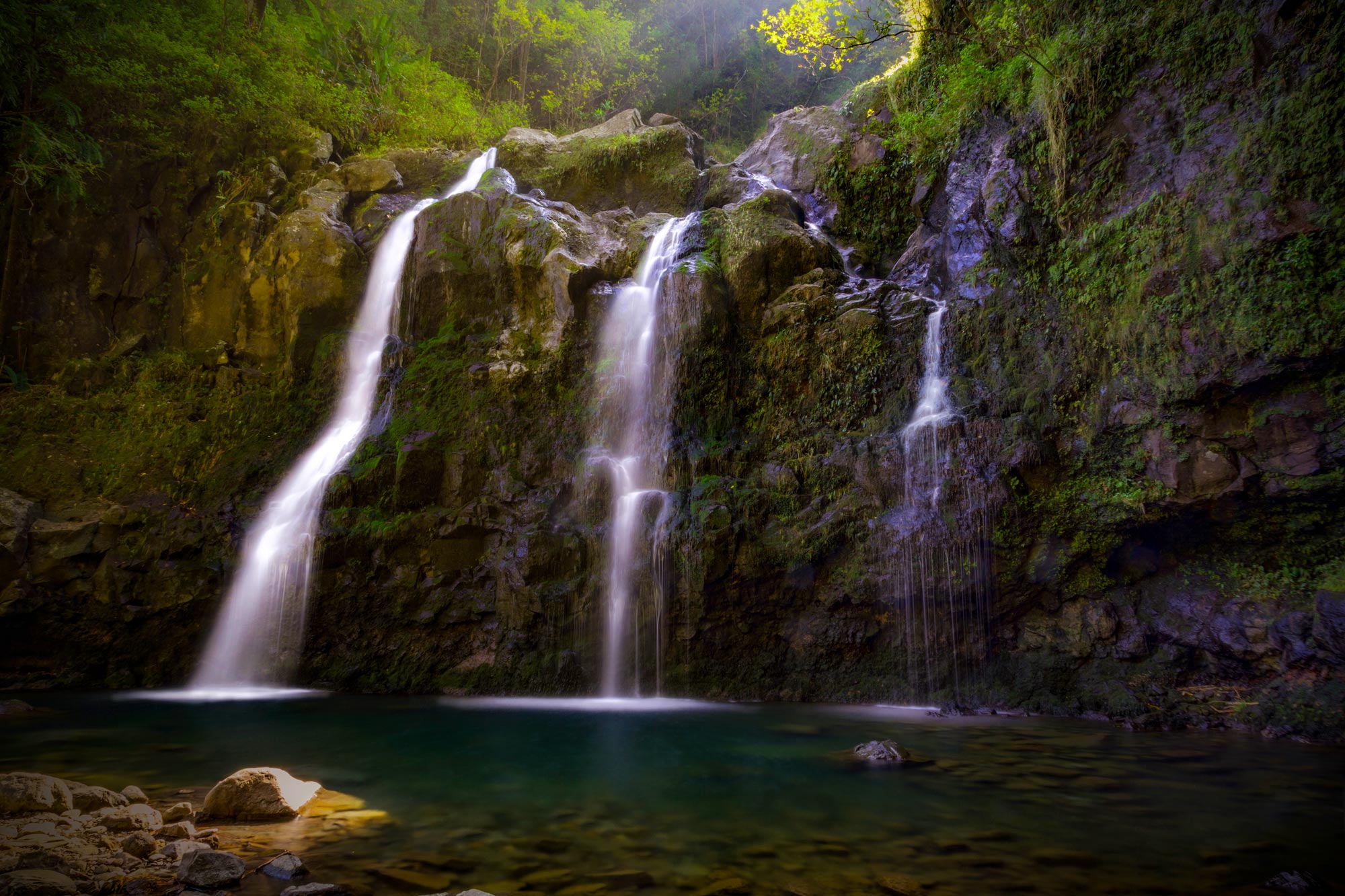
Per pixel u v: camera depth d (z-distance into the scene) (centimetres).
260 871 399
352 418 1384
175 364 1529
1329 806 523
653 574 1062
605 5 2689
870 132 1514
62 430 1412
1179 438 886
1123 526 927
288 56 1873
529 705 983
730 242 1305
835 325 1164
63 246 1603
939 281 1248
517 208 1421
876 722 862
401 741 754
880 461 1055
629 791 565
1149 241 930
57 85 1605
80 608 1155
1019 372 1040
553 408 1258
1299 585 853
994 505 966
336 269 1509
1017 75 1186
